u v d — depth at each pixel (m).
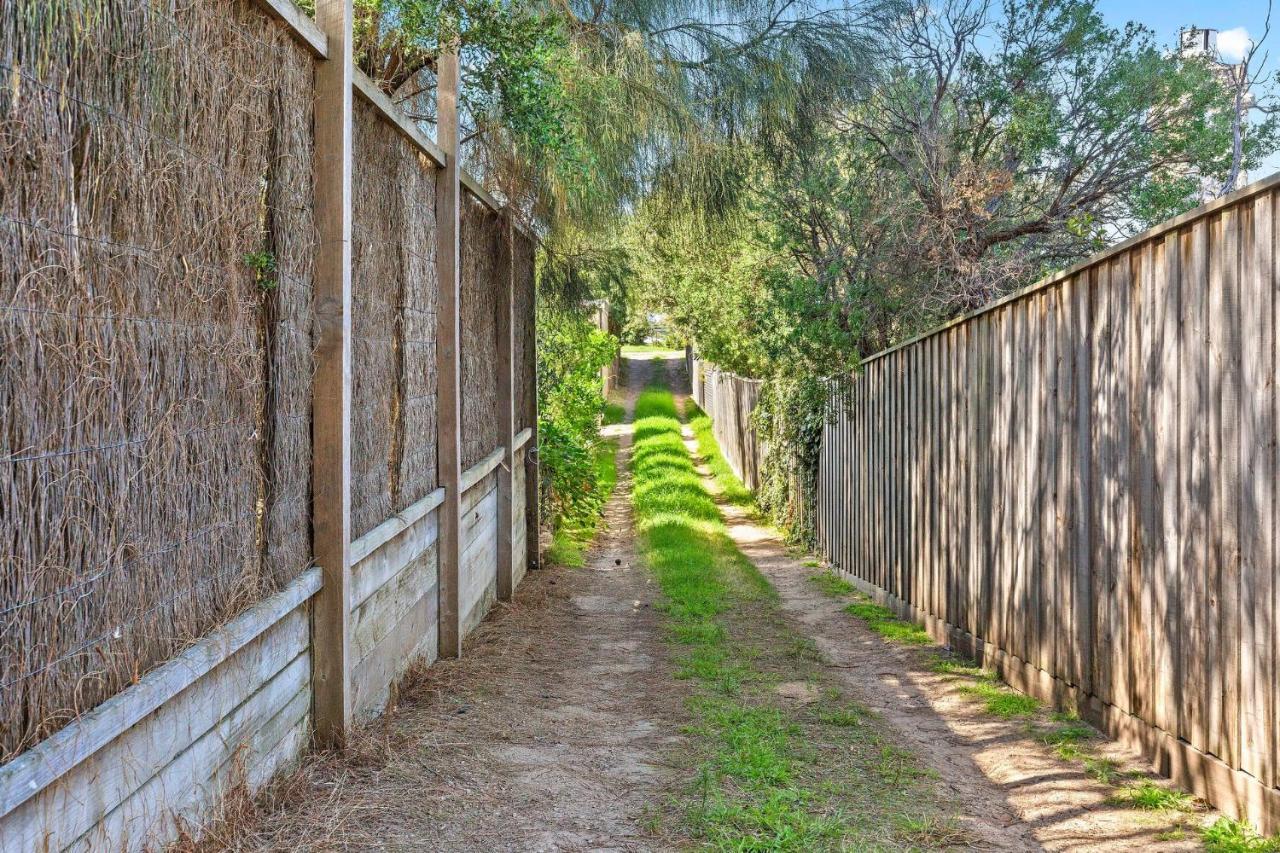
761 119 8.72
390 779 3.81
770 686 5.71
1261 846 3.43
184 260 2.79
